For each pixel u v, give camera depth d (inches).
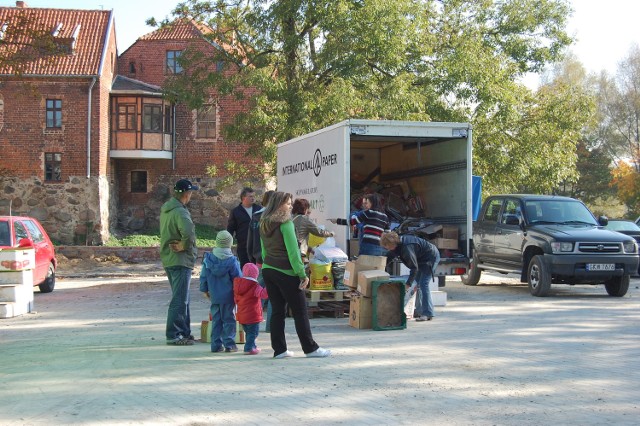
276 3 952.3
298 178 639.1
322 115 919.0
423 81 1010.1
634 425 229.9
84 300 652.1
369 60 956.6
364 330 436.1
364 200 505.4
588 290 695.1
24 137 1341.0
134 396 270.7
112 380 298.7
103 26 1432.1
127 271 1035.3
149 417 241.3
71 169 1343.5
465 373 305.6
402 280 440.8
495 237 693.3
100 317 521.0
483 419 236.8
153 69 1504.7
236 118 971.9
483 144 1041.5
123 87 1465.3
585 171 2326.5
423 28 1027.9
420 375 302.0
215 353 359.9
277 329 344.5
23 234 657.6
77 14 1454.2
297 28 997.8
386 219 502.3
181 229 377.4
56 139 1343.5
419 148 614.9
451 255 568.1
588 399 261.9
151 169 1475.1
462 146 573.0
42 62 1332.4
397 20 920.3
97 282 876.0
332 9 911.0
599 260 604.1
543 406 252.4
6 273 543.2
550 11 1169.4
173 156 1469.0
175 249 382.0
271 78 930.1
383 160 717.3
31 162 1343.5
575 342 382.6
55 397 270.8
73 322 493.7
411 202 639.8
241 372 311.6
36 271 667.4
